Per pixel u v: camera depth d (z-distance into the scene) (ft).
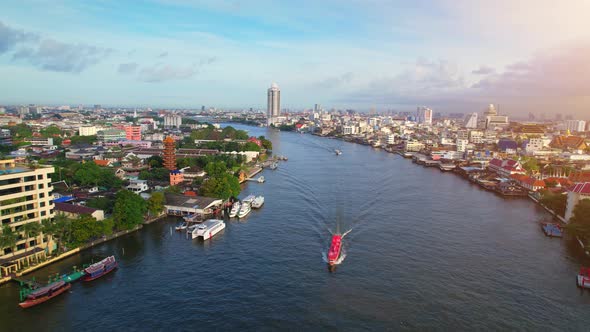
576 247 508.53
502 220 632.79
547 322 333.42
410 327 322.96
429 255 473.26
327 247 497.05
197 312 343.05
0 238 397.60
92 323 327.26
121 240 525.34
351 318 335.26
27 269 414.00
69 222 470.39
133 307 351.87
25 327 321.52
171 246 502.79
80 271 414.82
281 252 480.23
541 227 597.11
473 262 454.40
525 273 427.33
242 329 318.86
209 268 433.89
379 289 386.32
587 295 380.58
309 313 342.23
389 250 487.20
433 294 377.30
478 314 343.46
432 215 649.61
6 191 429.38
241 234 547.49
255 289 384.68
